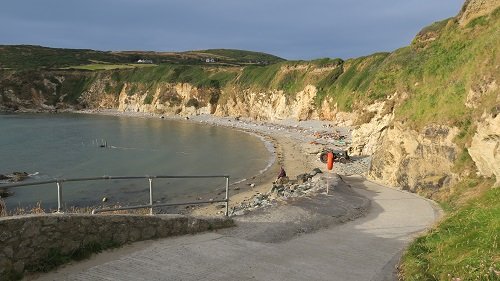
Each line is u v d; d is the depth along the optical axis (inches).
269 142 2667.3
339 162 1749.5
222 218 503.5
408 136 969.5
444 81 963.3
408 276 337.4
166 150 2303.2
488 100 711.7
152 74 5467.5
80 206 1123.3
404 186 943.7
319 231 549.0
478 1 1105.4
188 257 384.2
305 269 379.6
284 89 3882.9
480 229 362.3
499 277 261.1
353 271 378.6
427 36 1583.4
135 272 338.0
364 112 1854.1
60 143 2532.0
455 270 297.3
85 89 5748.0
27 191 1284.4
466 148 770.8
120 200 1216.2
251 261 392.8
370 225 593.3
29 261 315.3
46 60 6432.1
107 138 2800.2
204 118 4416.8
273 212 607.2
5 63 6028.5
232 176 1611.7
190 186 1423.5
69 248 344.5
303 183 1132.5
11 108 5241.1
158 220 426.6
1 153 2116.1
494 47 801.6
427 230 506.9
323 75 3622.0
